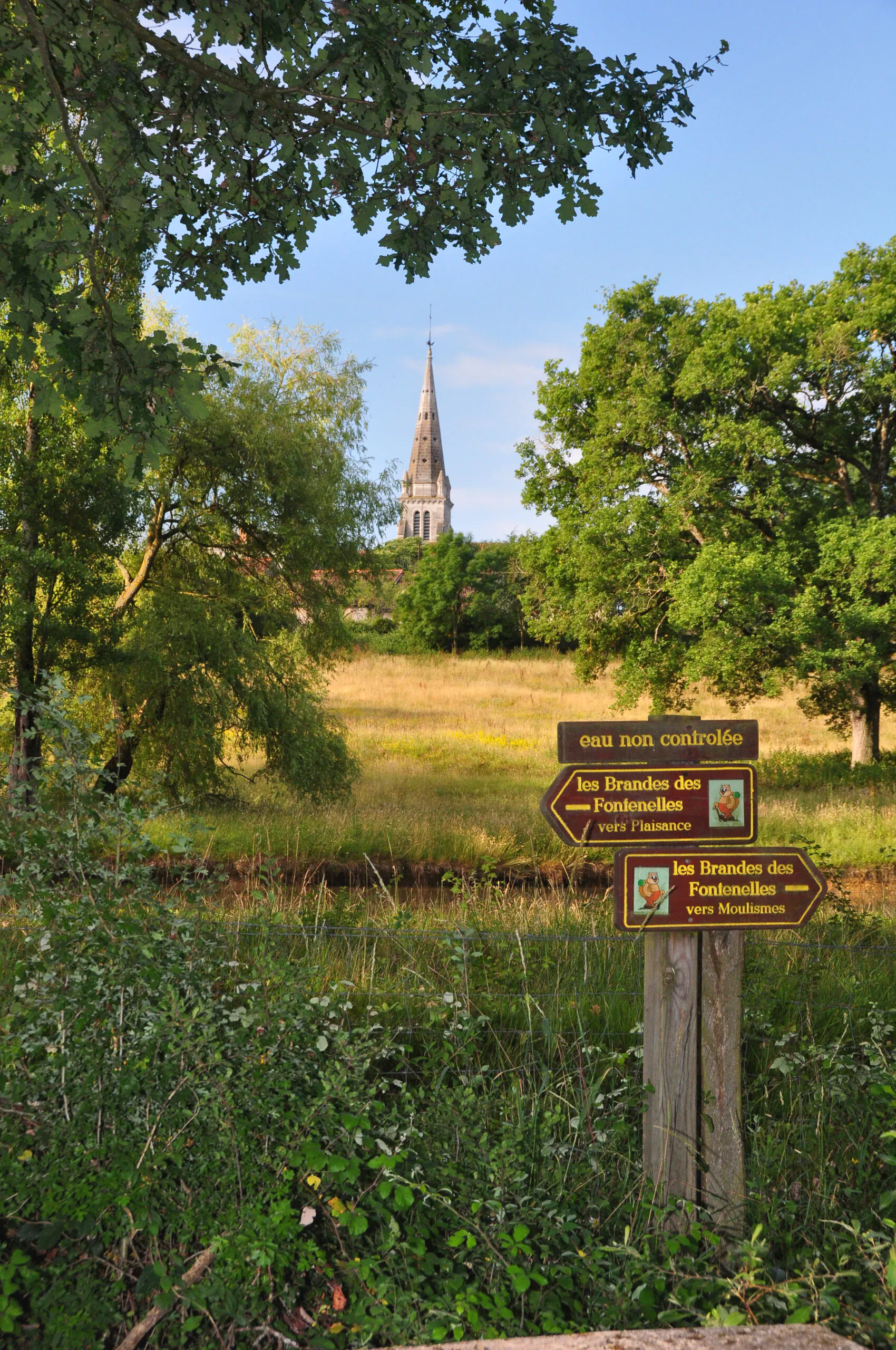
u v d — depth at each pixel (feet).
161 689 44.96
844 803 49.83
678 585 58.49
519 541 71.15
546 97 13.78
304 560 51.21
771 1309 9.29
